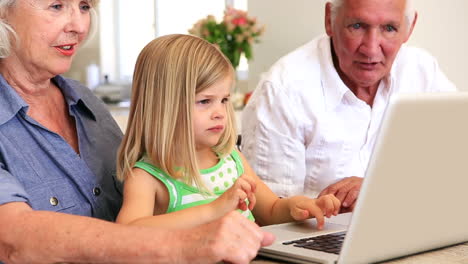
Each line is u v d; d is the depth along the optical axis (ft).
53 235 2.94
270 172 5.77
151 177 4.18
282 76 5.82
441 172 2.98
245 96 11.75
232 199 3.72
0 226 3.06
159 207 4.27
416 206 2.97
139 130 4.22
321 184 5.88
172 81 4.14
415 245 3.12
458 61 9.92
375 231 2.86
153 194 4.18
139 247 2.84
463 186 3.15
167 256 2.82
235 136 4.60
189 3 14.53
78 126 4.30
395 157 2.73
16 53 3.88
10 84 3.98
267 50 11.71
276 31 11.48
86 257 2.90
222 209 3.73
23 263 2.99
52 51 3.87
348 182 5.10
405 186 2.86
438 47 9.71
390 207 2.85
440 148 2.90
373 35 5.27
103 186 4.30
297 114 5.72
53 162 4.00
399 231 2.97
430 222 3.11
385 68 5.48
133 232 2.91
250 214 4.60
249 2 11.89
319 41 6.11
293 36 11.21
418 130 2.76
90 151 4.33
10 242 3.01
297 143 5.74
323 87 5.84
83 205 4.09
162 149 4.10
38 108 4.12
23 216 3.07
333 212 4.12
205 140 4.24
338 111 5.86
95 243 2.89
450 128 2.90
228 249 2.76
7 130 3.84
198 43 4.33
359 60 5.40
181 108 4.15
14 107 3.84
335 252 3.15
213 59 4.25
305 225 4.03
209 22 11.94
